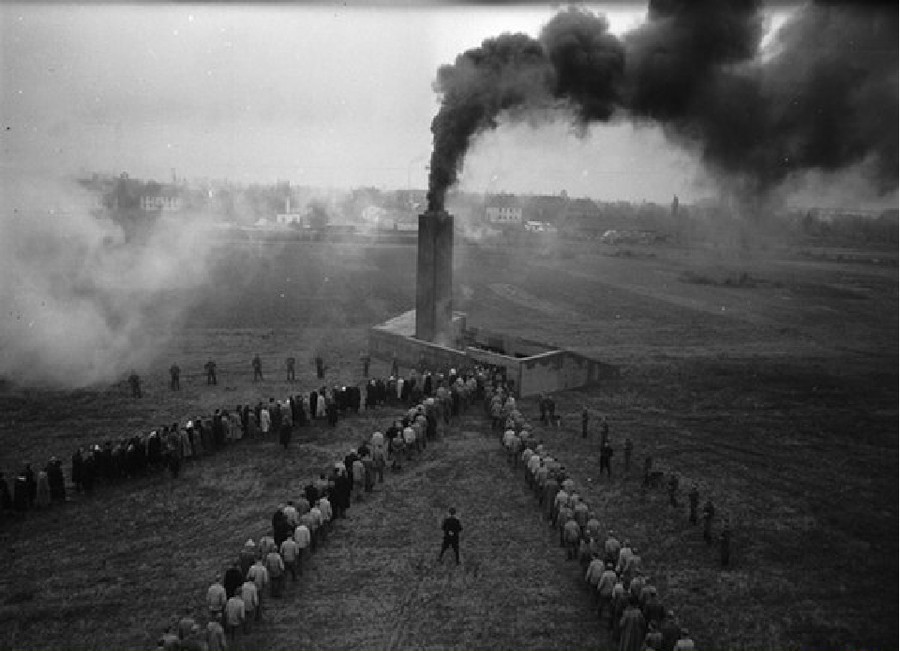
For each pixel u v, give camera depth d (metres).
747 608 18.69
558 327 57.50
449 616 17.94
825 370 45.19
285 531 19.95
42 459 27.78
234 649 16.41
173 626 17.09
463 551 21.11
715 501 25.39
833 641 17.20
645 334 55.62
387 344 42.91
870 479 27.73
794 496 26.00
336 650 16.48
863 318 64.12
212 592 16.92
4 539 21.72
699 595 19.28
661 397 38.50
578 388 39.91
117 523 22.75
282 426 28.97
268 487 25.36
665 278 86.81
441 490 25.30
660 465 28.59
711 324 60.31
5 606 18.11
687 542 22.28
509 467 27.41
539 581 19.64
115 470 25.91
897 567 20.92
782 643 17.12
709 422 34.50
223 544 21.36
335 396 33.09
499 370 37.41
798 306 69.50
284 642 16.75
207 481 25.92
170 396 35.78
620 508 24.50
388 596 18.75
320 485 22.14
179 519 23.00
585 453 29.59
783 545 22.23
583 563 19.55
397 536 21.95
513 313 62.94
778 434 33.00
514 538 21.94
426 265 41.09
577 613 18.20
